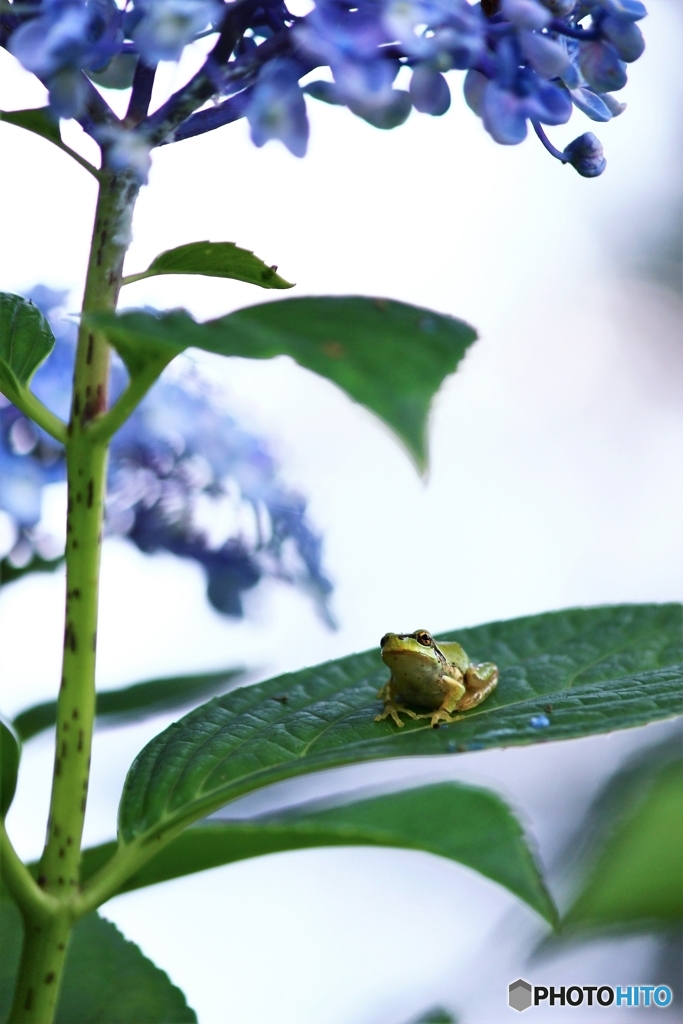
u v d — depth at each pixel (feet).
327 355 2.31
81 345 2.63
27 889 2.60
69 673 2.64
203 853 2.72
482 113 2.60
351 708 2.90
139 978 2.85
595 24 2.64
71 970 2.83
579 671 2.99
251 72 2.55
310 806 2.61
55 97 2.51
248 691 2.92
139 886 2.75
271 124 2.51
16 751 2.60
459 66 2.58
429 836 2.42
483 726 2.78
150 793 2.69
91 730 2.64
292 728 2.82
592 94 2.64
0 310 2.63
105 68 2.59
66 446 2.63
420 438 2.27
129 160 2.52
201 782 2.71
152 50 2.46
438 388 2.29
